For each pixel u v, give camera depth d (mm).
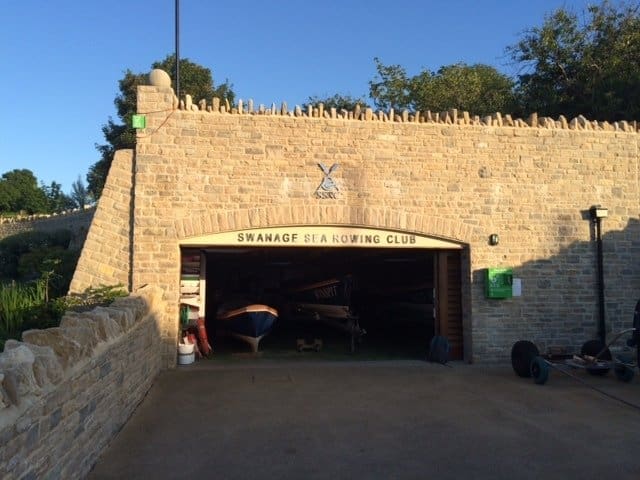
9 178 54875
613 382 10648
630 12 23922
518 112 25766
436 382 10594
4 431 3375
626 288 13070
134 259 11359
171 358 11539
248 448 6723
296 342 16875
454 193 12500
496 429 7594
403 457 6473
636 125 13445
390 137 12312
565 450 6762
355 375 11234
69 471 4910
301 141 11969
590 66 23625
